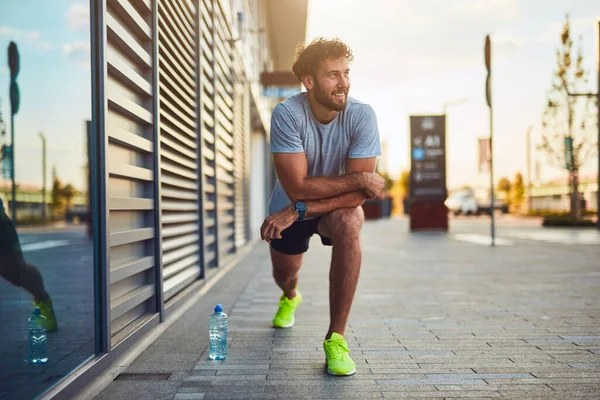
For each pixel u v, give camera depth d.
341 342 2.92
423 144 17.84
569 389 2.64
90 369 2.69
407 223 25.73
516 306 4.80
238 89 9.42
